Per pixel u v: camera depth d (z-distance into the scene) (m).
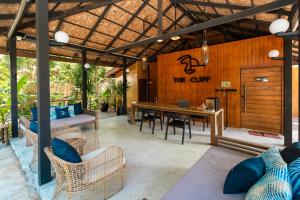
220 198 1.42
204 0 4.54
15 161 3.26
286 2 2.73
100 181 2.01
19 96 6.13
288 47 3.86
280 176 1.18
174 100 7.23
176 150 3.64
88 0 2.97
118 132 5.10
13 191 2.34
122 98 8.73
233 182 1.45
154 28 6.20
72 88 9.19
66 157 1.82
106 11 4.75
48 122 2.35
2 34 4.31
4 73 6.83
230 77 5.79
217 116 4.23
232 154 2.32
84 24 5.07
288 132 3.92
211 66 6.20
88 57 7.78
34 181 2.41
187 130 5.32
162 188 2.31
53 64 9.37
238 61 5.60
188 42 8.15
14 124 4.45
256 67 5.27
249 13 3.11
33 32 4.63
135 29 6.01
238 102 5.66
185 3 5.12
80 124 4.94
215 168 1.94
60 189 1.93
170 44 8.12
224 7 4.29
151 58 8.98
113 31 5.76
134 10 5.07
